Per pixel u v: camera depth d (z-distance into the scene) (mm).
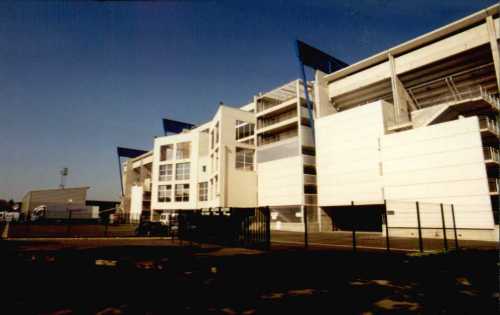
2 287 6512
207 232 16375
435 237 24766
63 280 7273
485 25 31172
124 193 85625
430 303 5582
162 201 56594
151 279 7484
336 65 48531
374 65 40656
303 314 4941
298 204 38156
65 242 18281
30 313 4828
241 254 12047
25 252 12492
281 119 47500
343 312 5055
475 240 22047
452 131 25406
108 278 7539
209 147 51188
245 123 47094
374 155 32594
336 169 36250
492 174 25562
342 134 36219
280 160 41938
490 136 26016
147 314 4844
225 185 41812
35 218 47938
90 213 52219
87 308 5113
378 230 40000
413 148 27922
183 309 5133
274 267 8969
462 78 35031
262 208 12930
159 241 19688
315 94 44062
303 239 22297
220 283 7094
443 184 25297
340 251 13328
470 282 7207
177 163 56250
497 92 33719
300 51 42656
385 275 8000
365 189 32906
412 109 38719
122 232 28984
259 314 4914
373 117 33375
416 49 36656
